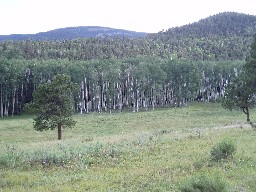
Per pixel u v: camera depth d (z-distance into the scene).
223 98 62.34
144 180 17.12
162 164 20.53
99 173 19.48
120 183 17.11
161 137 32.62
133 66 116.38
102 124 71.31
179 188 13.90
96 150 25.55
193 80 111.19
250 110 88.25
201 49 189.50
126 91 114.75
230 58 170.00
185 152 23.83
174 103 114.25
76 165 21.58
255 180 15.80
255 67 52.53
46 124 47.38
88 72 107.56
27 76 111.56
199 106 105.81
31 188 16.77
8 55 143.00
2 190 16.38
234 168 18.41
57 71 109.69
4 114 101.50
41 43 177.25
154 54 165.50
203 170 18.22
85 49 166.88
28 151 25.28
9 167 21.62
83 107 106.06
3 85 100.06
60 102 47.44
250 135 30.83
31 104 47.16
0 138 55.59
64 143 32.56
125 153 25.02
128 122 73.12
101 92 111.62
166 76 111.69
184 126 61.94
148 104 114.56
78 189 16.14
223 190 13.11
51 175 19.52
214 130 36.97
